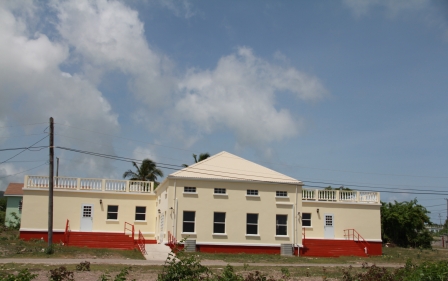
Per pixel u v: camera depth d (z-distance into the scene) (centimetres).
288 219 3959
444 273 1831
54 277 1781
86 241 3806
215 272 2423
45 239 3912
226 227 3809
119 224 4153
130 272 2334
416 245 5103
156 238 4128
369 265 3250
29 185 3978
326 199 4403
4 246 3316
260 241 3859
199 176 3831
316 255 3966
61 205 4025
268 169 4047
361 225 4372
